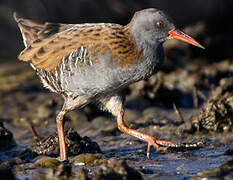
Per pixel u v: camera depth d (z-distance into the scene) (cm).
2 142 1211
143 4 2045
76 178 802
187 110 1530
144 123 1399
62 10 2053
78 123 1492
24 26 1223
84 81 1073
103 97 1130
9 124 1523
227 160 966
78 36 1082
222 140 1156
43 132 1415
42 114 1568
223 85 1411
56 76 1105
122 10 2047
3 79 1955
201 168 919
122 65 1052
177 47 1962
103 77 1061
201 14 2073
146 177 875
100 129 1377
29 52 1141
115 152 1127
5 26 2170
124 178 768
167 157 1040
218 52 1994
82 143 1116
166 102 1602
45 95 1762
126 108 1582
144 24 1063
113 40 1052
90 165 1005
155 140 1095
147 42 1070
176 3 2055
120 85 1082
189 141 1173
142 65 1069
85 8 2050
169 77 1664
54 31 1172
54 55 1094
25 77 1964
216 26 2075
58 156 1105
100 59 1051
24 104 1706
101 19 2053
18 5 2111
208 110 1244
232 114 1227
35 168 1001
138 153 1098
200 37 2003
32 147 1164
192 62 1914
